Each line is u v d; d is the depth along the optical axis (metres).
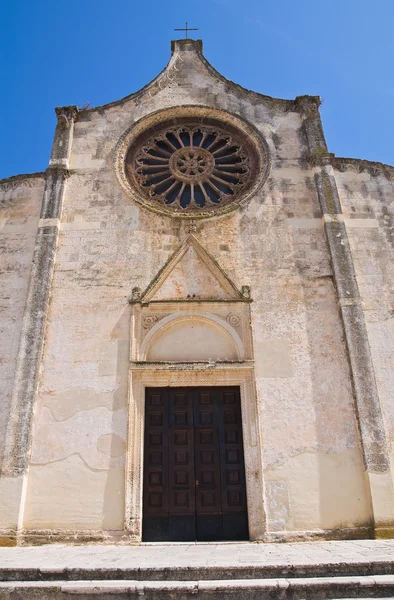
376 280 15.34
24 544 11.99
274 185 16.78
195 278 15.13
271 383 13.70
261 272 15.27
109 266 15.37
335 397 13.58
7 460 12.70
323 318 14.60
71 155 17.48
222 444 13.30
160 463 13.08
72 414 13.35
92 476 12.70
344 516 12.32
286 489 12.56
